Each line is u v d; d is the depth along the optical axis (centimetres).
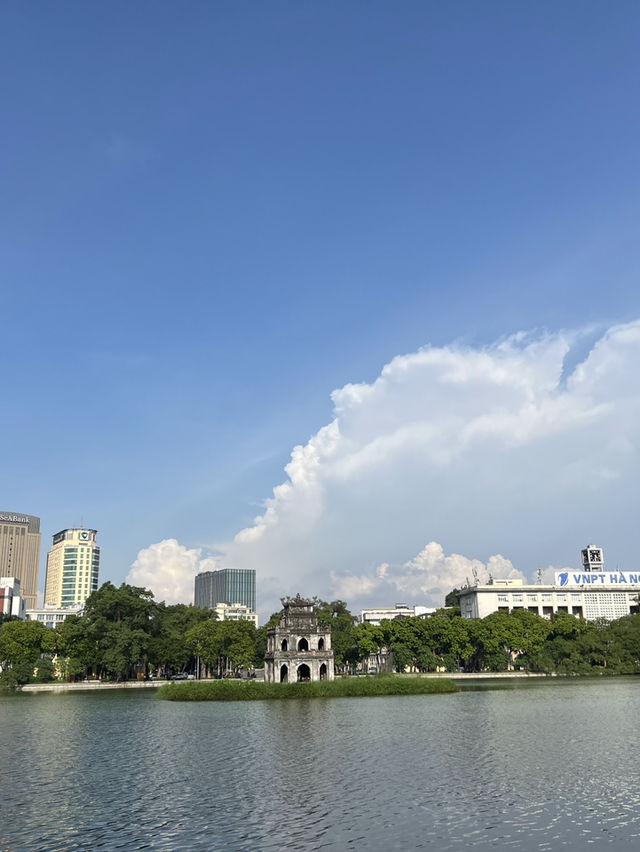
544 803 5525
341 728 9912
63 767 7244
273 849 4534
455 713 11612
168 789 6169
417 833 4822
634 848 4503
